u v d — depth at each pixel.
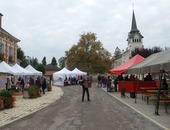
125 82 22.17
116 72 25.28
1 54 30.30
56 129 8.43
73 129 8.38
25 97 20.66
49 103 17.00
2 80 29.00
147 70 15.64
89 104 15.94
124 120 9.99
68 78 50.84
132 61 25.03
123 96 21.19
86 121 9.83
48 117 11.05
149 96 16.09
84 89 18.00
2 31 30.67
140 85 20.92
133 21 97.88
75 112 12.38
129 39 97.44
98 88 37.28
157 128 8.42
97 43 62.97
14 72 23.34
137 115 11.28
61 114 11.84
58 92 28.45
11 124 9.51
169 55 13.90
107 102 17.11
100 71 62.47
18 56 70.75
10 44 34.59
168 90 16.55
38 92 22.12
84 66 61.00
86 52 62.38
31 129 8.51
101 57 61.94
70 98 20.64
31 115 11.73
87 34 63.00
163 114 11.55
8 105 14.35
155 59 16.20
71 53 62.91
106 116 11.02
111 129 8.28
